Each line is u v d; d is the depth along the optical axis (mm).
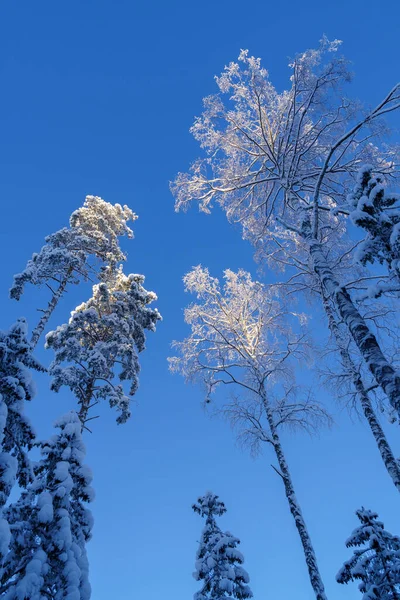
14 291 14906
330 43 11062
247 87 13078
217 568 11883
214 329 15828
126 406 13945
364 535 9547
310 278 14703
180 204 14898
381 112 9273
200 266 16688
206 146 14234
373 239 6855
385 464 9438
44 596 7270
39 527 8070
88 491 9359
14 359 8219
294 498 11500
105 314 17766
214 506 13867
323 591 9523
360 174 7234
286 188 13016
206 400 14297
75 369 13883
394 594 8469
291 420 13617
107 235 20500
